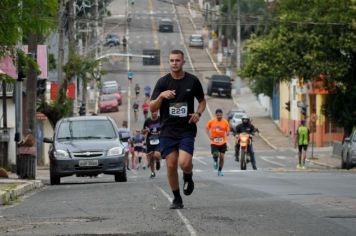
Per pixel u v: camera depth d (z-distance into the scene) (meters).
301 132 93.19
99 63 138.62
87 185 52.06
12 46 40.62
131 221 28.20
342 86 109.94
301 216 29.19
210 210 31.12
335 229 25.88
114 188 45.62
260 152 138.25
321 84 123.31
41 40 66.19
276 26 115.75
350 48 106.31
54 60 111.38
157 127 62.75
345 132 114.12
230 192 40.38
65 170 54.50
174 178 31.12
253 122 178.12
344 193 39.66
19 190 45.75
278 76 111.19
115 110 184.50
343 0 106.56
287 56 108.94
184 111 30.02
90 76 144.88
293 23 109.25
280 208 31.84
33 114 66.00
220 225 26.77
